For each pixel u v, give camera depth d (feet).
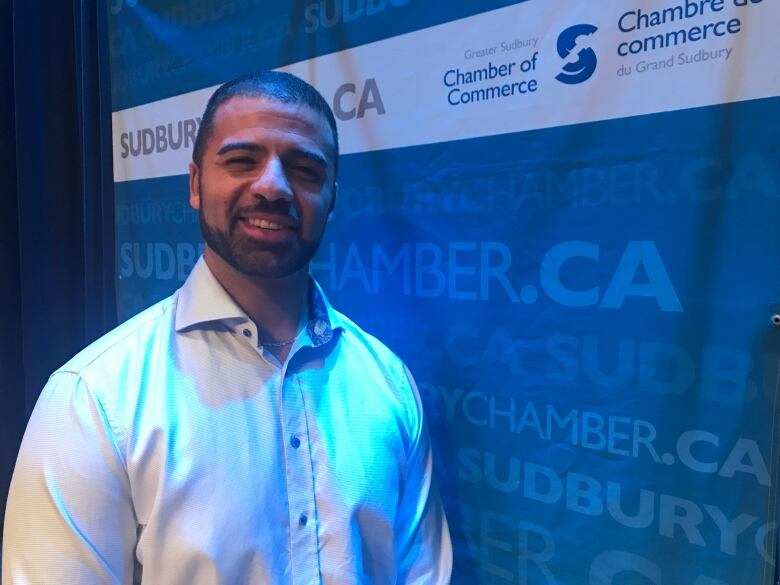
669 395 2.85
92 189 5.30
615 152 2.92
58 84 5.35
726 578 2.76
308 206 2.57
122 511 2.34
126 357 2.50
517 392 3.32
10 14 5.57
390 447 2.86
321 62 3.93
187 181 4.74
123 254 5.33
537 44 3.08
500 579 3.47
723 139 2.64
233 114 2.52
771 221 2.56
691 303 2.77
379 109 3.69
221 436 2.48
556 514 3.24
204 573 2.32
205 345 2.62
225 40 4.42
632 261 2.91
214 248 2.60
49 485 2.23
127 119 5.16
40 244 5.61
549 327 3.18
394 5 3.55
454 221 3.46
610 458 3.04
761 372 2.62
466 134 3.37
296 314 2.82
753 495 2.67
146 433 2.37
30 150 5.56
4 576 2.25
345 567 2.57
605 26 2.89
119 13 5.13
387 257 3.75
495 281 3.34
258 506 2.45
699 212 2.72
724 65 2.61
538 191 3.16
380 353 3.16
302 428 2.64
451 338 3.54
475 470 3.52
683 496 2.85
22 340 5.91
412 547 3.08
